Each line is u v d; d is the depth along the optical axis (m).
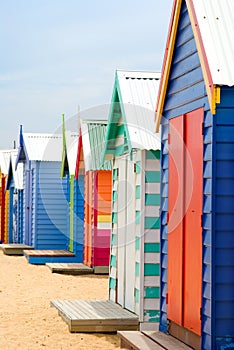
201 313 9.51
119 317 13.11
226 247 9.20
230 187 9.23
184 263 10.38
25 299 17.17
